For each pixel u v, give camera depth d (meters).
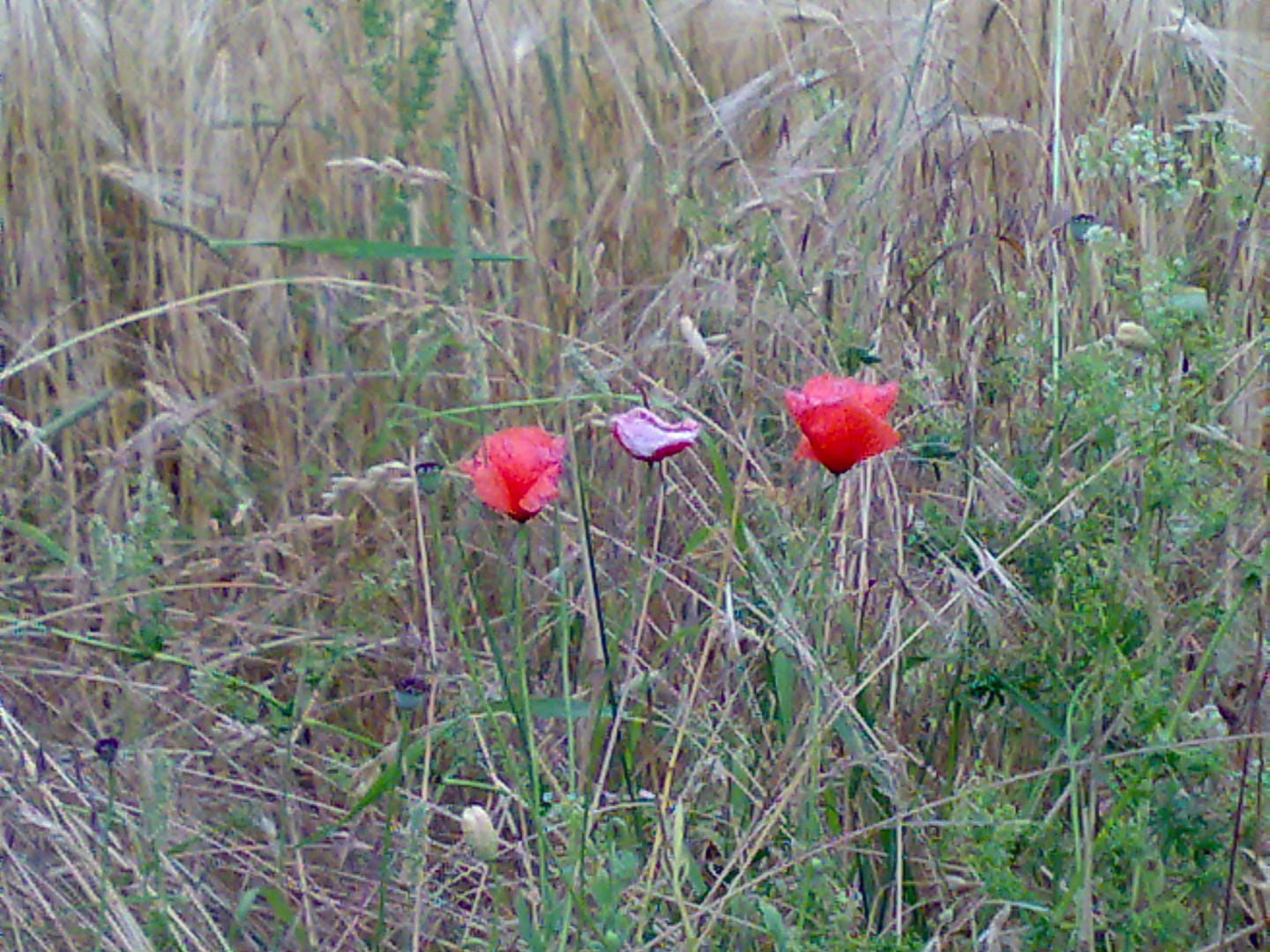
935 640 2.19
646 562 2.43
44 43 3.03
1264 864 1.81
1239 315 2.42
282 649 2.51
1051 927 1.79
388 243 2.18
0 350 2.92
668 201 2.86
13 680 2.35
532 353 2.76
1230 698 2.12
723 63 3.30
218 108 3.01
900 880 1.95
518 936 1.99
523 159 2.84
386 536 2.61
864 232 2.56
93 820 2.12
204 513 2.70
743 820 2.09
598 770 2.27
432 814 2.24
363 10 2.61
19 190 3.01
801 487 2.35
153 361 2.86
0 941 2.01
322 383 2.75
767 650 2.15
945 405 2.35
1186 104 2.96
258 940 2.15
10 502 2.66
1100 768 1.90
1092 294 2.47
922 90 2.86
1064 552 2.03
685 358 2.70
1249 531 2.14
